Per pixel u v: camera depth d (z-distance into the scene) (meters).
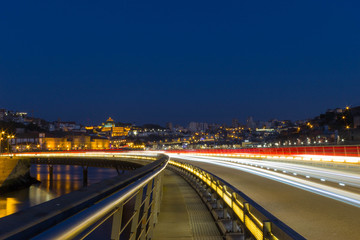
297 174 24.77
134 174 5.26
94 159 118.69
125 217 14.47
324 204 11.16
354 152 31.02
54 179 112.75
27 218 1.99
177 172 36.25
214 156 76.88
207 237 9.31
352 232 7.30
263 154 52.78
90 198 2.96
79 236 2.87
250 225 6.43
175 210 13.47
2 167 80.00
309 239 6.73
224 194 10.55
